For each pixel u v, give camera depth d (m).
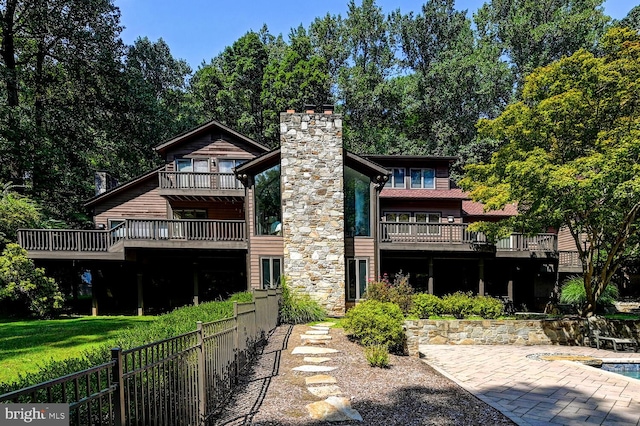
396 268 20.25
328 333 9.79
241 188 17.66
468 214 20.31
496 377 6.98
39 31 21.53
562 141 12.30
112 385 2.49
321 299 13.48
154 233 15.50
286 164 13.86
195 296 16.75
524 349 10.20
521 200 12.79
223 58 34.72
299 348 8.11
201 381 4.11
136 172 27.66
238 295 10.33
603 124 11.76
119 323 12.12
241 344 6.28
